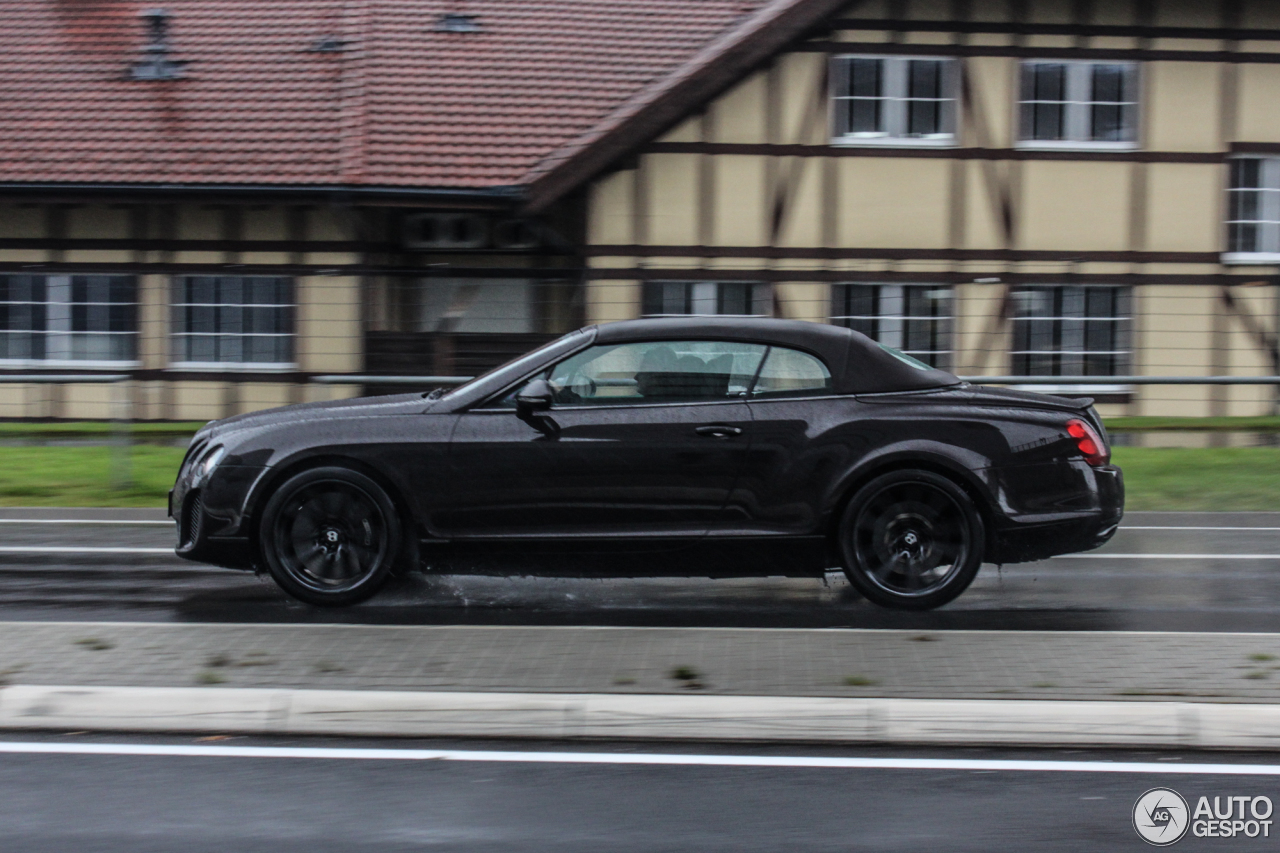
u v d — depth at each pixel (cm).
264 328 1767
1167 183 1731
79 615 664
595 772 445
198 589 729
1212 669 539
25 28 1953
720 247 1697
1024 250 1723
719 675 534
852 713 476
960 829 401
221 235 1759
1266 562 819
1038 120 1725
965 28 1698
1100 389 1688
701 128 1686
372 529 671
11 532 927
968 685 518
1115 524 682
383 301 1738
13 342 1783
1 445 1409
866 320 1725
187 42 1914
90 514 1013
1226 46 1725
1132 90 1725
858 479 666
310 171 1697
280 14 1961
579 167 1655
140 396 1770
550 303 1711
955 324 1725
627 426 667
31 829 400
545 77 1834
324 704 484
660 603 692
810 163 1697
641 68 1855
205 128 1770
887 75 1706
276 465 667
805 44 1686
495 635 600
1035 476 667
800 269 1706
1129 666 544
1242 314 1741
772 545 671
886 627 640
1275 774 444
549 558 676
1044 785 434
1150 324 1733
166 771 445
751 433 666
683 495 667
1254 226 1761
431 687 518
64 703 487
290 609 677
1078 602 701
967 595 717
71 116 1798
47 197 1712
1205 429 1497
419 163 1697
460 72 1838
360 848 388
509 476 666
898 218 1712
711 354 679
